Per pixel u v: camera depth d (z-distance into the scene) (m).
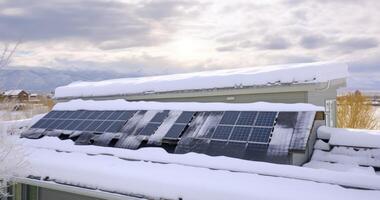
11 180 9.22
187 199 6.54
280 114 8.46
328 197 5.71
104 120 11.10
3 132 9.81
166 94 12.19
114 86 13.65
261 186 6.33
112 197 7.39
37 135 11.65
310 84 9.71
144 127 9.87
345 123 28.44
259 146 7.74
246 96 10.90
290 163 7.30
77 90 14.84
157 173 7.50
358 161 7.28
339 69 11.24
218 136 8.48
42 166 8.98
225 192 6.30
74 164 8.64
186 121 9.43
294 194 5.91
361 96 29.33
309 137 7.66
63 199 9.38
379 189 5.83
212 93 11.33
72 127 11.46
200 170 7.46
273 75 10.37
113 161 8.63
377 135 7.50
